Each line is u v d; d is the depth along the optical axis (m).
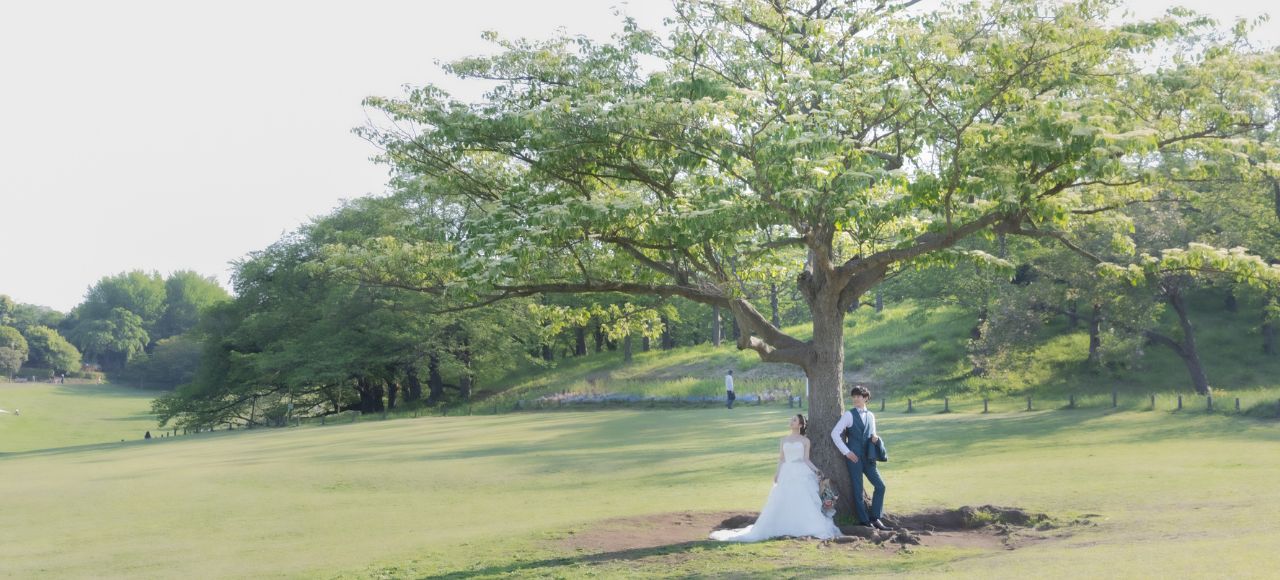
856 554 11.48
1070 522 12.66
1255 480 15.74
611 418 45.91
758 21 14.96
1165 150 13.84
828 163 12.39
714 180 14.41
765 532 13.10
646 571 11.09
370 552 14.14
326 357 63.94
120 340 182.25
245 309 70.94
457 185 15.73
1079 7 12.46
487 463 26.92
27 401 121.56
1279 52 13.25
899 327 63.41
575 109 13.48
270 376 67.06
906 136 14.93
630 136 13.55
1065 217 12.81
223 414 71.12
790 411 42.94
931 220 16.48
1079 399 40.03
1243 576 7.53
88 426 94.38
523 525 15.79
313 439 42.03
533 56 14.89
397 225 17.27
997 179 12.09
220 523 18.28
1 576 13.51
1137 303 41.84
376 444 36.19
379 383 74.88
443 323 62.97
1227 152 13.38
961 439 26.83
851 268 14.21
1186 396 36.09
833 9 15.73
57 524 19.02
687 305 75.75
